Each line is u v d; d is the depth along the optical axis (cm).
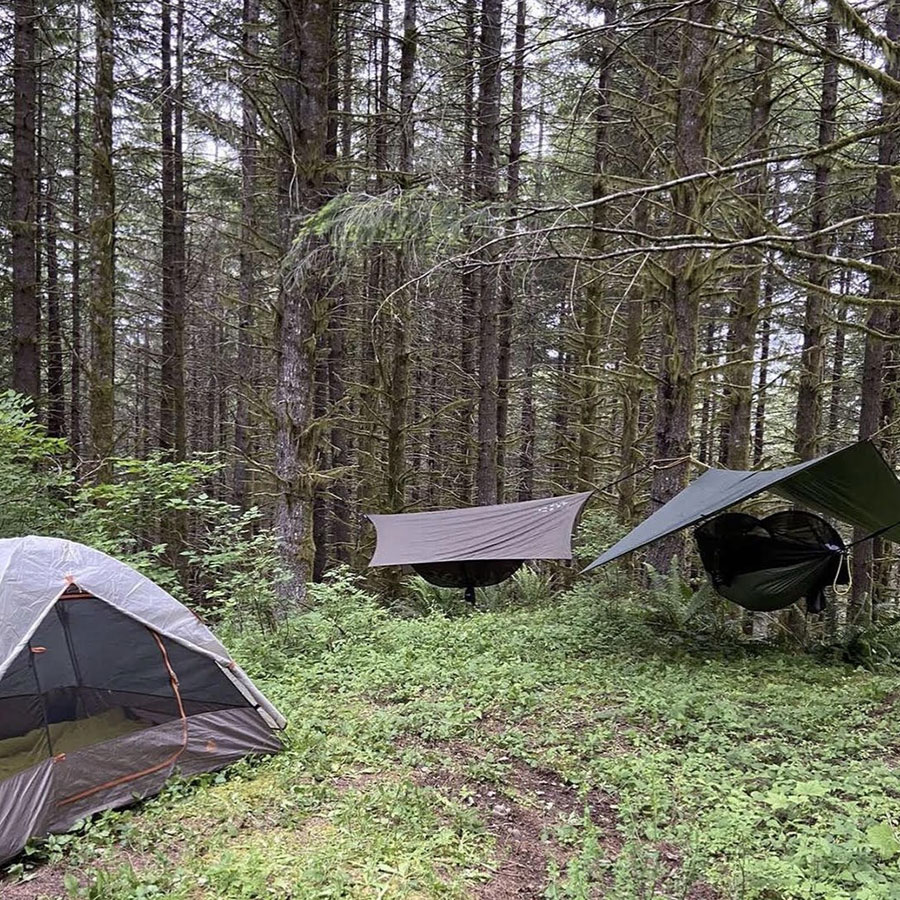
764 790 345
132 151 1026
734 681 530
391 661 571
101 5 906
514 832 321
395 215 405
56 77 1248
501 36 967
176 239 1421
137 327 1781
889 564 1165
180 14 1047
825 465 554
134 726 354
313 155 739
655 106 698
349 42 1016
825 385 966
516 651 611
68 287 1454
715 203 640
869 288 863
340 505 1576
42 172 1438
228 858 288
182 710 371
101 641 353
